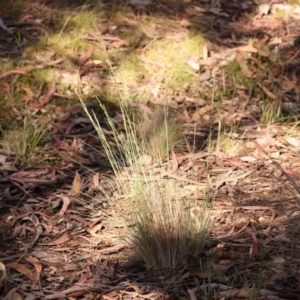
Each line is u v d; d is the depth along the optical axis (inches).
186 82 252.1
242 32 291.0
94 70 255.0
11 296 141.0
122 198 180.9
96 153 208.8
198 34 280.1
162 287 145.2
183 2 308.3
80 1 297.3
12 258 156.8
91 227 169.9
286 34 290.2
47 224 171.9
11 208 178.1
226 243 158.1
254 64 267.7
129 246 160.4
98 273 150.9
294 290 138.3
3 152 203.3
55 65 253.0
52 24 279.3
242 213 171.9
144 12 292.2
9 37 268.4
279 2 314.2
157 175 191.0
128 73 253.8
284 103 241.1
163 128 208.1
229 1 313.6
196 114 232.2
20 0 289.4
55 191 187.3
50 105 234.5
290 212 171.8
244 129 222.1
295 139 214.1
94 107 234.2
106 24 283.0
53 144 213.2
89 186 189.5
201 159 201.2
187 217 162.7
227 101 243.9
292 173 191.5
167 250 150.0
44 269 153.2
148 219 151.4
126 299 141.0
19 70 241.9
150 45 271.7
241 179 189.9
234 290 137.6
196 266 150.3
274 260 149.9
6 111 226.2
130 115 228.2
